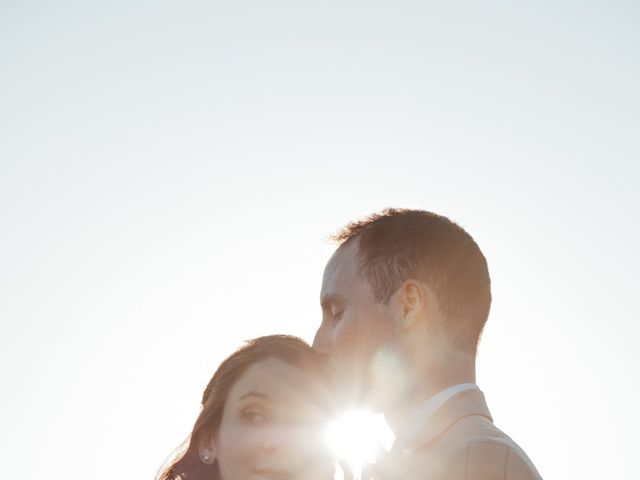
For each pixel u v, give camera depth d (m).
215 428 4.34
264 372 4.20
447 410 3.59
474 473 3.20
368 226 4.15
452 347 3.86
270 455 4.10
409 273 3.92
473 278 4.00
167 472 4.44
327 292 4.17
